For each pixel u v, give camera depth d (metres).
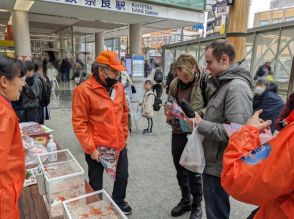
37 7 7.75
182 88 2.24
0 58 1.14
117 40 24.83
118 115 2.10
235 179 0.81
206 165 1.75
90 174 2.19
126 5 8.09
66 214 1.23
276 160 0.71
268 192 0.73
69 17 9.47
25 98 3.66
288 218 0.74
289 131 0.72
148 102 5.20
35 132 2.44
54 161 1.75
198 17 9.88
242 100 1.51
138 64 10.71
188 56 2.12
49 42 13.43
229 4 2.90
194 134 1.78
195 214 2.28
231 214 2.46
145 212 2.47
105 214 1.26
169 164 3.62
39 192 1.48
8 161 1.07
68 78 12.91
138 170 3.41
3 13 9.80
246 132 0.94
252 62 8.76
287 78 7.51
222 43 1.59
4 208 1.02
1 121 1.02
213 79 1.71
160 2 8.61
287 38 7.61
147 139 4.82
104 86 2.02
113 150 2.06
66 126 5.52
